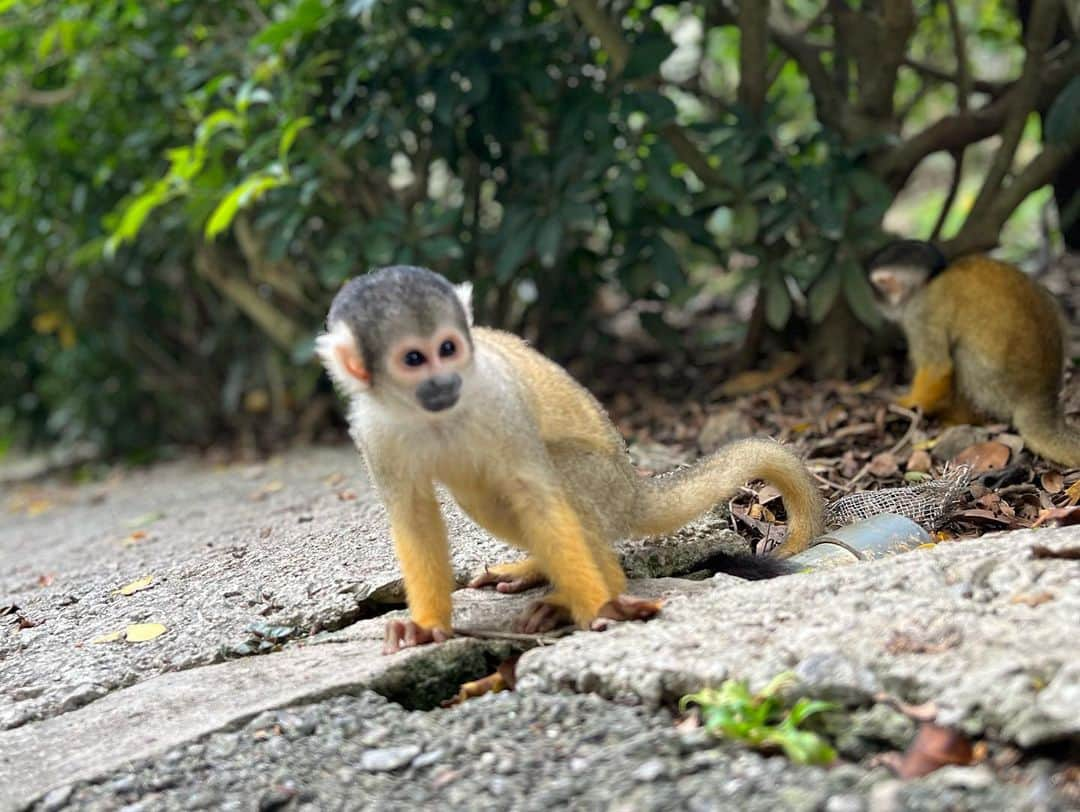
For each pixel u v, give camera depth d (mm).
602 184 1228
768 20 1212
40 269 1577
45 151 1480
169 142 1419
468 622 727
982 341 1026
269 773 596
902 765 538
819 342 1220
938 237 1263
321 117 1271
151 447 1750
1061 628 557
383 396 680
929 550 660
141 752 618
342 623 768
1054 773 520
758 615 623
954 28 1182
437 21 1256
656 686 595
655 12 1494
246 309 1491
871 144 1149
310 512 1027
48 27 1353
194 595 838
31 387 1877
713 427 1106
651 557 793
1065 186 1355
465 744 594
